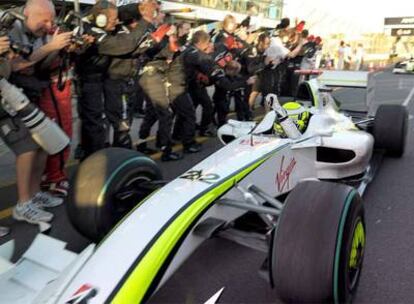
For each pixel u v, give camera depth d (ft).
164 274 7.23
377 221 13.17
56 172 15.38
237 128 14.24
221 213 8.99
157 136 21.18
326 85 19.60
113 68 16.80
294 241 7.17
